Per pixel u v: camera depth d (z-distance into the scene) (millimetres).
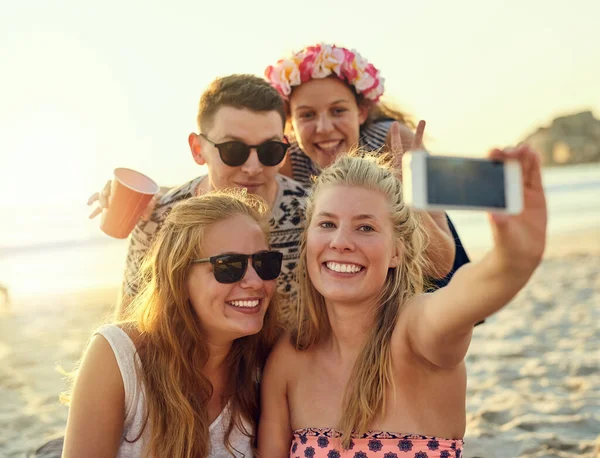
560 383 6039
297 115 4465
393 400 2678
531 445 4586
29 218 19766
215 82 3961
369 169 2822
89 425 2803
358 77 4332
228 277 2803
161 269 2926
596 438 4707
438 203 1560
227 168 3832
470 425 5074
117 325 2979
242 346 3074
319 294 2938
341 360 2865
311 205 2959
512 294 1904
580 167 56125
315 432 2768
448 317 2203
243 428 3037
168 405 2861
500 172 1600
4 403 6016
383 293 2809
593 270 12922
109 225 3791
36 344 8406
